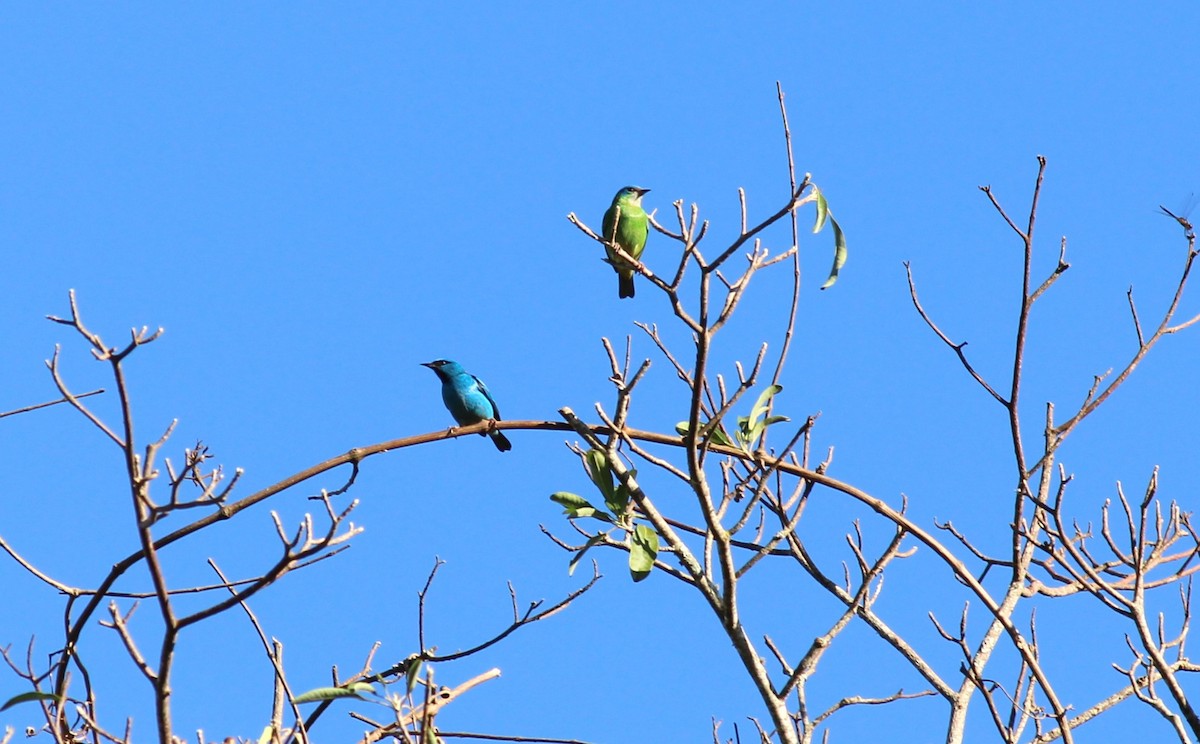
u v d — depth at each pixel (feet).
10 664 34.45
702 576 36.58
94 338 24.76
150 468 25.44
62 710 31.55
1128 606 34.94
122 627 26.40
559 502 37.58
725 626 35.35
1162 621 37.24
